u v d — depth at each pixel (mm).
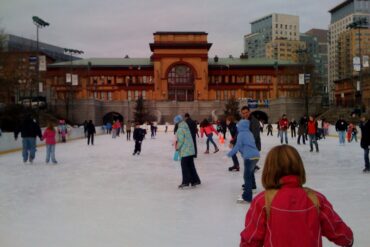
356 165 17109
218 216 8445
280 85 102250
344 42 134625
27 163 18984
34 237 7051
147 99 96250
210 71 103625
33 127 18969
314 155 21656
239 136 9695
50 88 89750
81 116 80812
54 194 11047
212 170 15922
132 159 20734
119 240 6824
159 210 9031
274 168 3182
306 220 3023
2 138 24641
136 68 101750
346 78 111500
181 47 97625
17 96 66875
